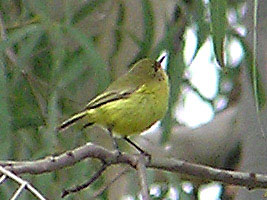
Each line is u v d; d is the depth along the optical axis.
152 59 9.61
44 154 10.18
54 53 10.53
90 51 10.19
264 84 9.89
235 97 11.14
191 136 11.51
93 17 11.56
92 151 7.08
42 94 10.63
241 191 10.47
